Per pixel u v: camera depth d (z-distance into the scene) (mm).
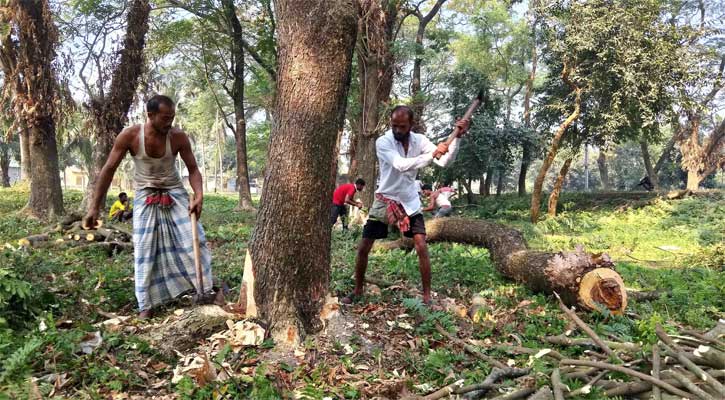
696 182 24812
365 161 13055
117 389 3088
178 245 4602
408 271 6410
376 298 5078
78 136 20656
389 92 13312
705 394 2619
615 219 16750
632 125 17641
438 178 23438
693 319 4672
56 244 7898
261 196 4172
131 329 4062
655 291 5734
